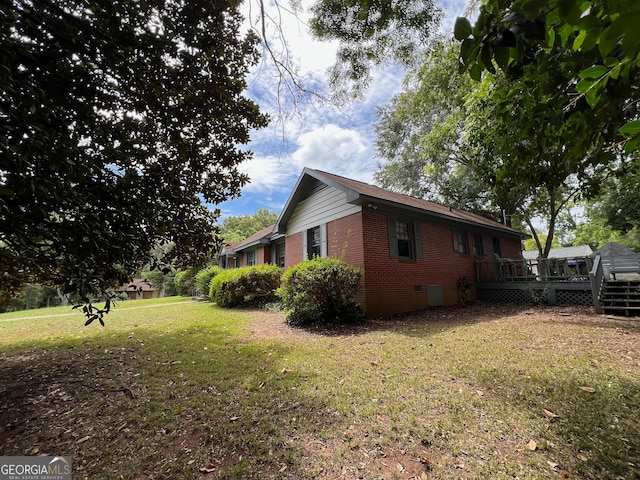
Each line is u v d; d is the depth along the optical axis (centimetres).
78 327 823
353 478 202
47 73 246
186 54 291
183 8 275
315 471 209
